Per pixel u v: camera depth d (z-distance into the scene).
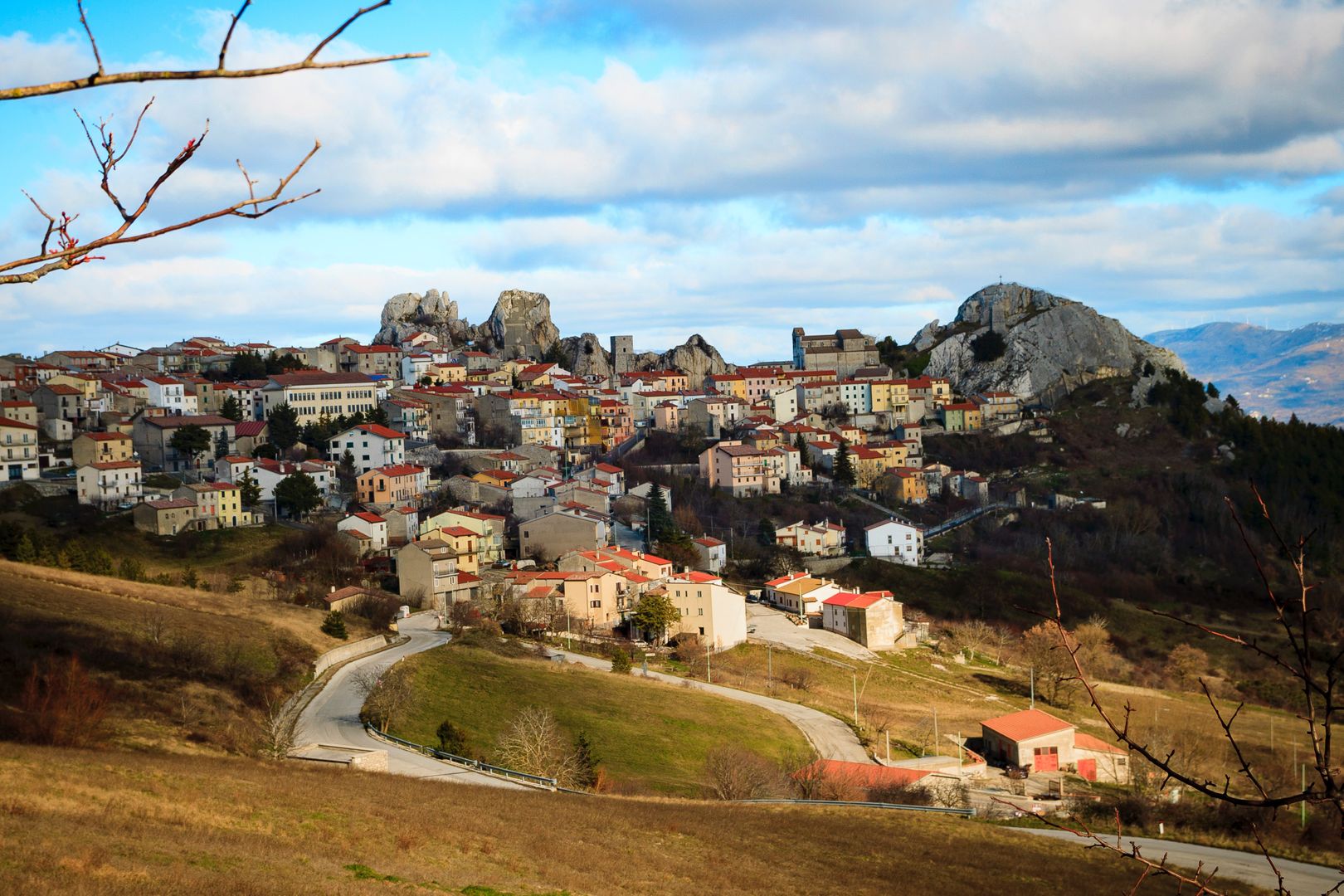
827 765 109.31
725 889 61.81
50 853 43.34
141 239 10.09
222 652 116.50
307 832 57.81
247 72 9.16
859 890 65.69
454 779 87.81
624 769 104.62
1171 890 69.81
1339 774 11.45
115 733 83.50
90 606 123.38
